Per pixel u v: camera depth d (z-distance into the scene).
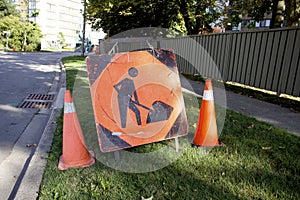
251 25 12.75
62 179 2.04
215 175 2.11
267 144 2.72
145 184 1.98
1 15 29.94
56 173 2.12
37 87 6.51
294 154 2.48
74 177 2.07
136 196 1.83
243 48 6.30
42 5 58.84
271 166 2.25
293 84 4.90
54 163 2.29
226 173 2.14
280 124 3.49
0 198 1.91
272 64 5.40
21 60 15.04
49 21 61.91
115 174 2.12
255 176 2.09
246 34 6.16
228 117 3.70
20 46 29.42
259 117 3.82
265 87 5.64
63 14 65.81
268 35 5.45
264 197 1.82
